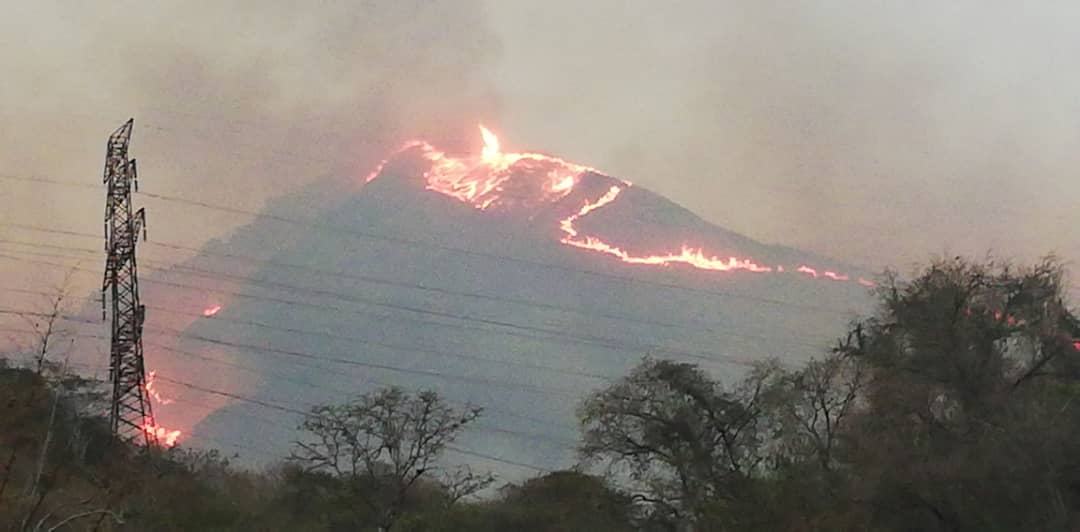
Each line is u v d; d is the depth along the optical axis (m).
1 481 18.03
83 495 19.80
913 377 50.88
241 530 45.84
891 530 44.97
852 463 49.06
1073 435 44.19
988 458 44.16
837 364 57.38
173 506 42.19
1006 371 51.44
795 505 48.00
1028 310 52.50
